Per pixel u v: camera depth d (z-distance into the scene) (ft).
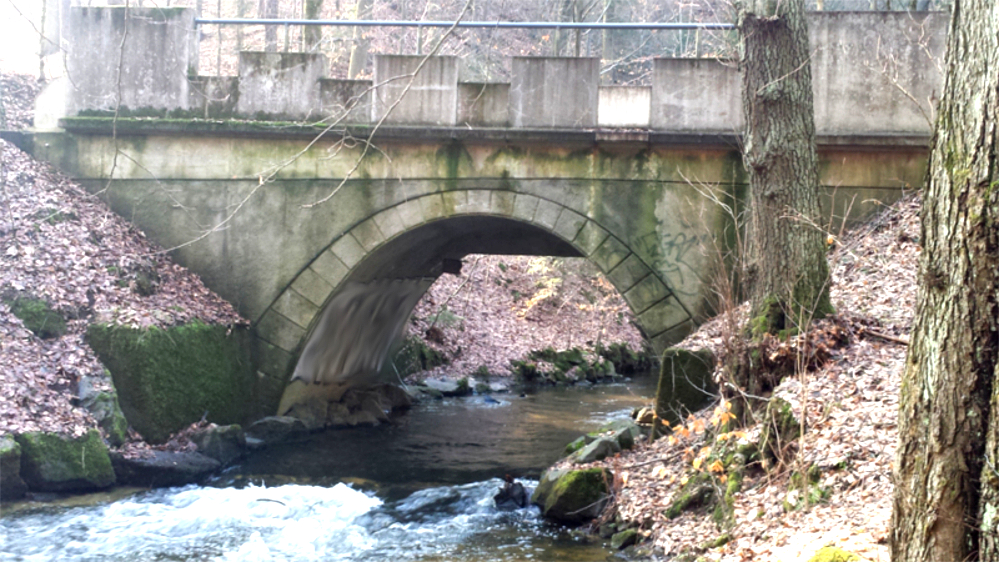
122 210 42.96
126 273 39.27
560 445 45.37
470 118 40.52
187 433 37.24
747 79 30.01
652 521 26.30
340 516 30.96
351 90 41.24
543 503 30.91
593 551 25.84
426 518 30.55
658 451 31.40
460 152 40.78
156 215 42.80
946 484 12.82
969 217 12.59
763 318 29.14
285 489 34.58
